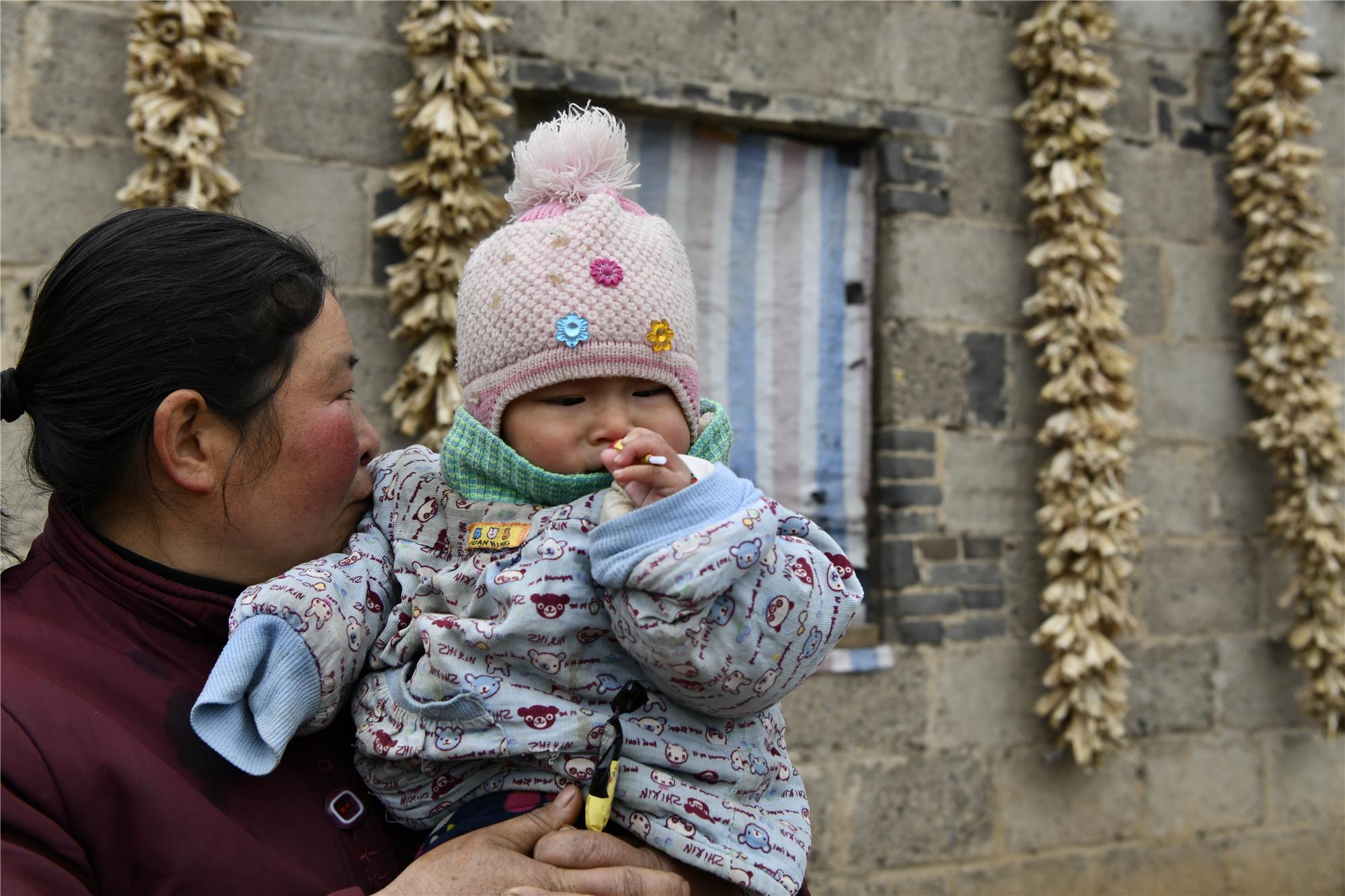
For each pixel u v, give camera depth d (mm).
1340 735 3697
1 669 1001
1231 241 3674
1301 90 3564
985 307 3393
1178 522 3562
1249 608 3629
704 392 3229
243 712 1051
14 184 2600
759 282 3291
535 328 1121
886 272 3312
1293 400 3457
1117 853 3443
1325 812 3695
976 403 3365
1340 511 3496
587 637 1087
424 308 2678
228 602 1138
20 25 2615
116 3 2689
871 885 3189
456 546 1187
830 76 3258
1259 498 3666
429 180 2705
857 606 1088
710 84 3141
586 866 1036
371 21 2893
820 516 3330
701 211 3242
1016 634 3375
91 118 2664
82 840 974
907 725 3246
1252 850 3594
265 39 2797
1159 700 3504
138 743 1022
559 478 1130
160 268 1086
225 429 1117
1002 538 3377
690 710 1131
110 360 1072
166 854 993
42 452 1116
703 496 1028
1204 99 3652
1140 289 3551
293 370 1146
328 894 1071
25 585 1126
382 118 2898
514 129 2980
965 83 3393
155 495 1118
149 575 1107
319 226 2834
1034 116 3332
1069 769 3406
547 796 1108
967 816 3291
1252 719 3615
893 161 3309
